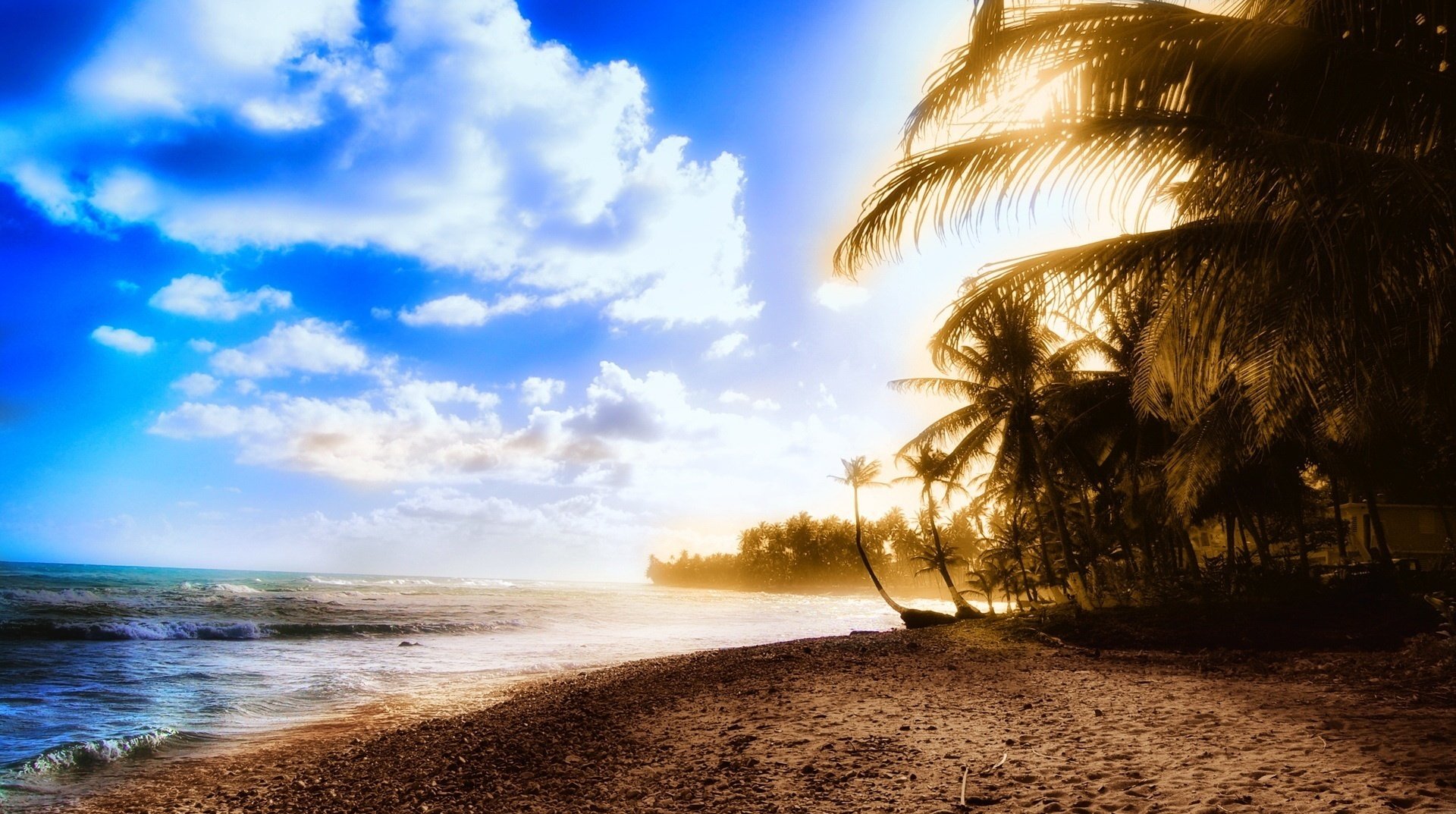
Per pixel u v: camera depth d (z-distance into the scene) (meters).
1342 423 8.23
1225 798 4.30
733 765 6.71
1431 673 8.56
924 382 25.94
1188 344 5.84
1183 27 5.06
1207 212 5.44
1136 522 23.55
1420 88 4.79
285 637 27.78
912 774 5.76
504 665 20.52
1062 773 5.35
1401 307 5.29
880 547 108.81
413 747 9.58
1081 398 22.06
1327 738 5.63
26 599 35.78
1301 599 17.91
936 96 5.75
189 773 8.98
